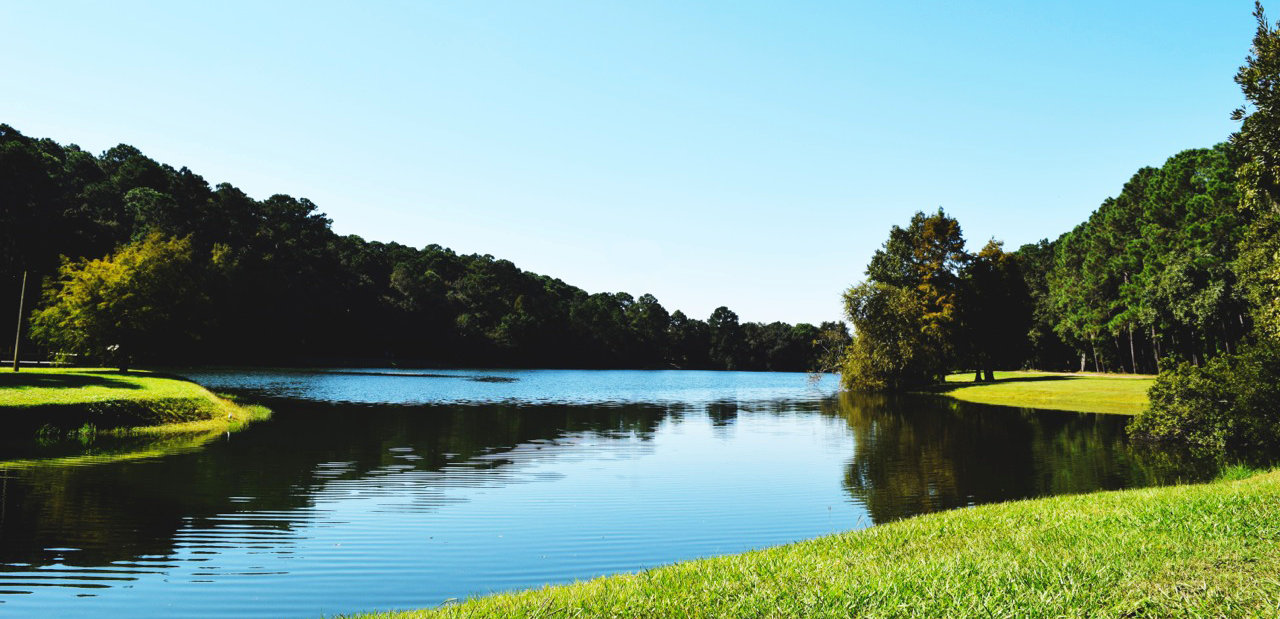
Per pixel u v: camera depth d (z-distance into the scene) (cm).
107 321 3900
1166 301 5472
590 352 14250
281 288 8894
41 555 970
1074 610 470
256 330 8231
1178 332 5894
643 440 2445
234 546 1038
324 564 957
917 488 1555
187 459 1797
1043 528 780
